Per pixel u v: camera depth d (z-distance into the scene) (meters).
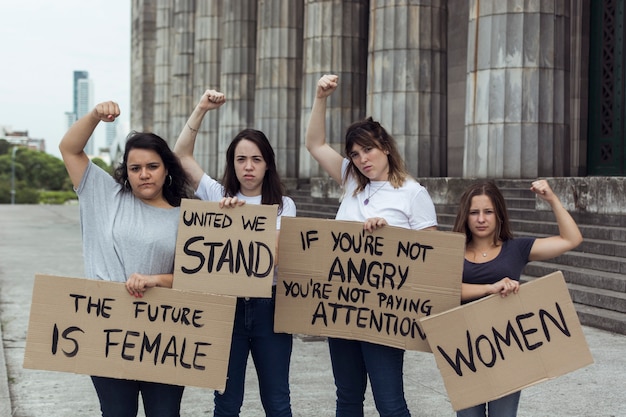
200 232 4.12
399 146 16.98
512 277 4.11
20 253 18.08
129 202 4.09
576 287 9.61
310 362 7.59
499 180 13.93
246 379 6.98
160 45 44.03
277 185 4.57
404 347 4.22
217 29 32.66
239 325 4.36
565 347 3.91
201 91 32.94
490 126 14.05
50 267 15.25
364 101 21.11
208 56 32.72
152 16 57.88
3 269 14.92
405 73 16.92
